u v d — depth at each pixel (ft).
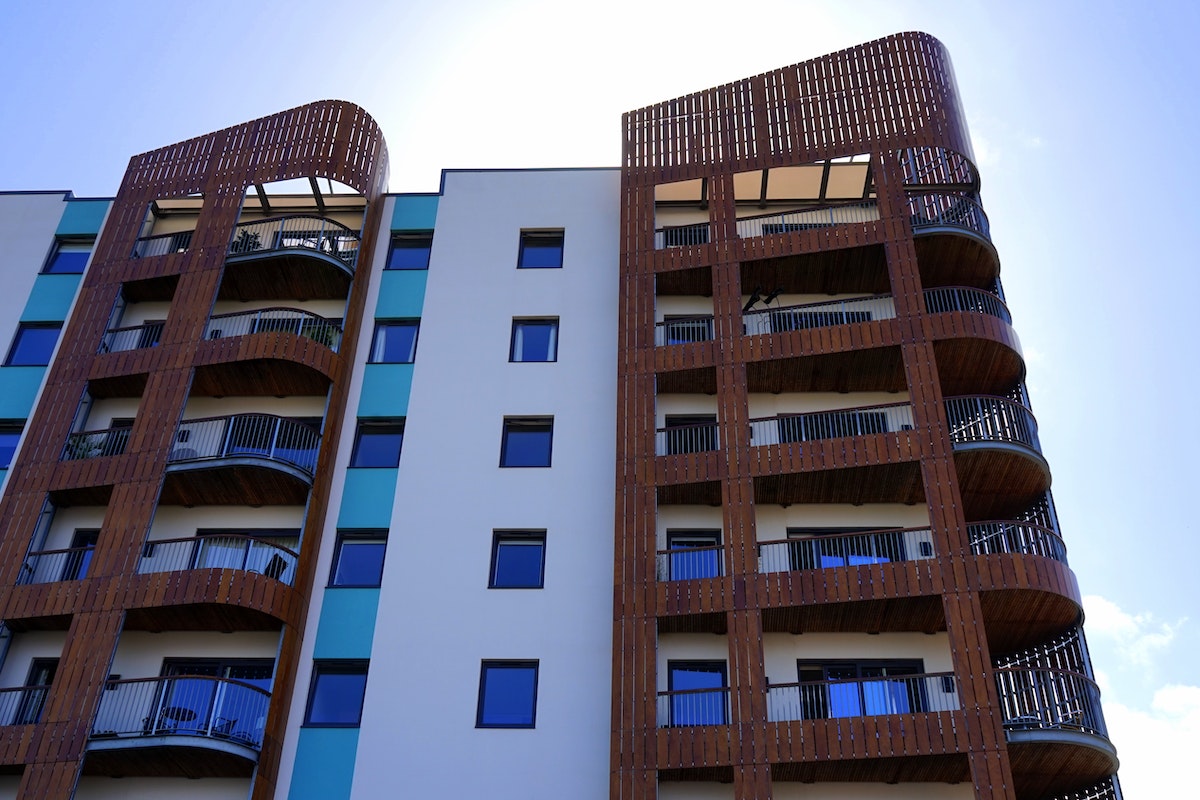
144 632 86.58
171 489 91.71
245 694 80.28
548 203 110.42
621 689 77.77
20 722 81.97
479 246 107.96
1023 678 80.59
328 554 90.12
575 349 100.22
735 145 104.47
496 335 101.76
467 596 86.74
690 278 99.04
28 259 112.37
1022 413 88.12
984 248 97.04
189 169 112.16
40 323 107.76
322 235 104.83
